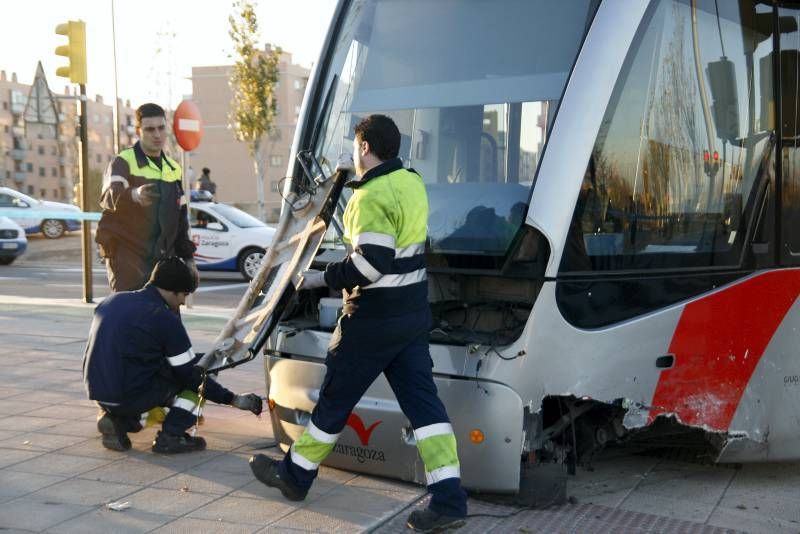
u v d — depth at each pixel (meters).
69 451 5.67
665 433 5.55
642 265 5.06
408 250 4.40
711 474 5.80
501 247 4.92
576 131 4.85
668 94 5.17
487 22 5.36
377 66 5.67
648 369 5.08
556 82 5.02
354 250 4.33
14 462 5.43
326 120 5.74
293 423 5.32
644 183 5.07
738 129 5.51
